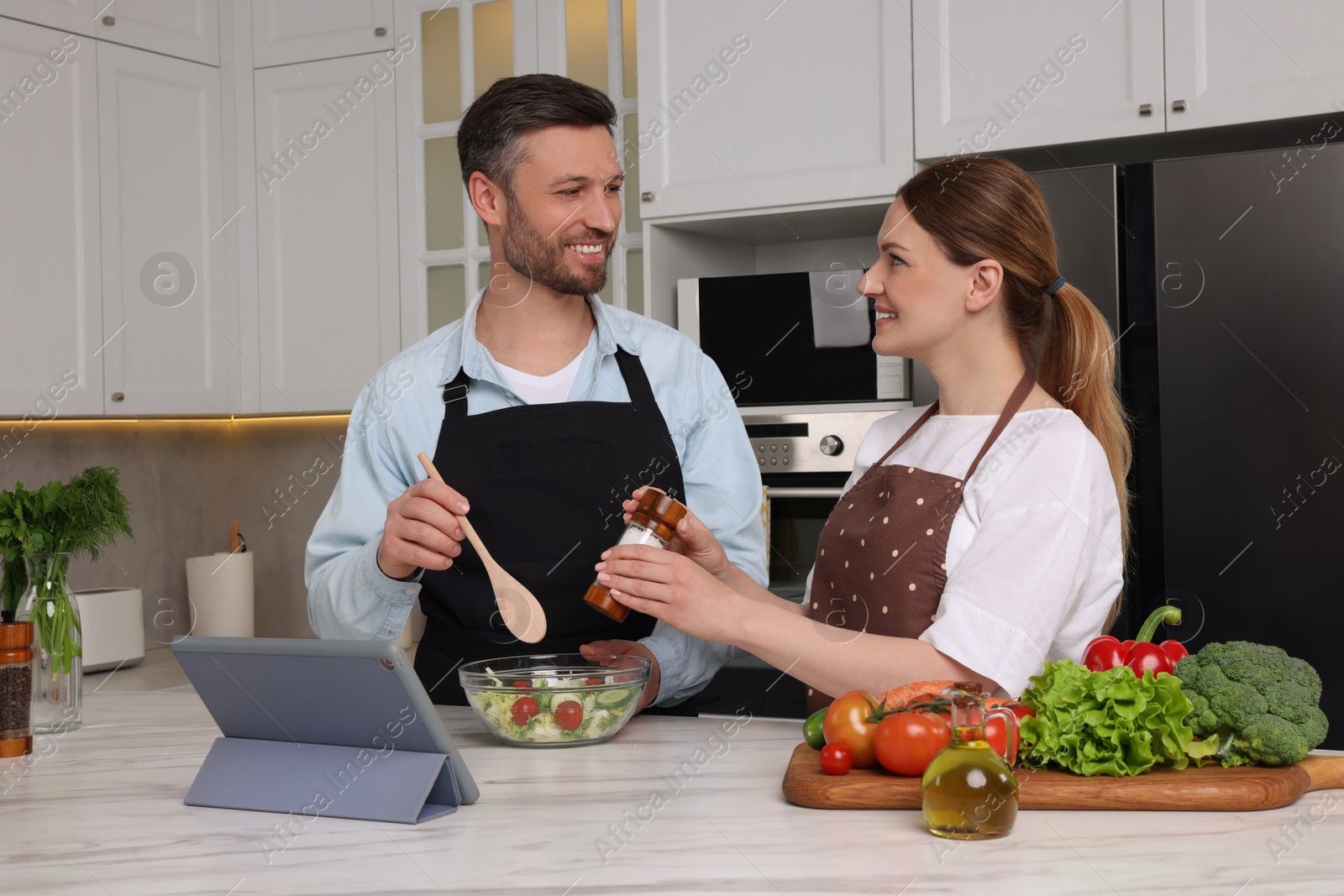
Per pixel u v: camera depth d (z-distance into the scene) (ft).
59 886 2.67
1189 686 3.23
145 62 9.23
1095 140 7.37
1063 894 2.44
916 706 3.23
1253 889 2.45
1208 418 6.90
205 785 3.32
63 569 4.34
